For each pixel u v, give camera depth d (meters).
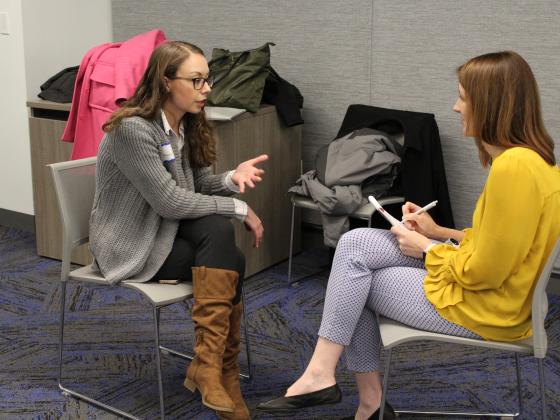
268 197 3.72
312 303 3.40
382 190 3.36
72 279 2.46
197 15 4.16
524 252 1.88
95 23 4.31
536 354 1.94
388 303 2.09
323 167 3.40
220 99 3.40
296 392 2.15
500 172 1.84
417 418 2.45
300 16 3.86
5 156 4.29
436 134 3.48
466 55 3.48
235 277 2.33
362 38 3.72
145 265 2.39
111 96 3.40
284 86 3.71
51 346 2.95
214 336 2.29
